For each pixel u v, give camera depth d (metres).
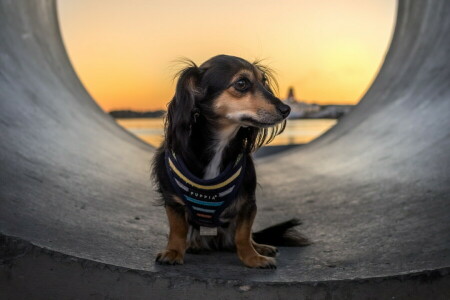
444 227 0.86
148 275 0.64
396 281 0.64
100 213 0.96
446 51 1.73
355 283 0.64
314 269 0.71
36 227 0.75
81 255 0.67
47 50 2.16
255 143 0.73
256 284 0.63
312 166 1.88
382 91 2.21
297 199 1.34
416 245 0.80
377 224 0.97
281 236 0.86
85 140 1.66
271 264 0.71
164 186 0.70
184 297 0.63
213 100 0.69
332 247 0.86
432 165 1.25
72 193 1.03
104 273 0.63
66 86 2.15
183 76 0.68
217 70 0.69
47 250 0.64
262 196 1.43
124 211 1.04
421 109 1.67
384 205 1.09
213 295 0.63
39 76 1.81
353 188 1.32
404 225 0.92
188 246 0.80
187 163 0.68
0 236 0.64
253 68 0.71
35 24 2.13
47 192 0.96
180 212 0.71
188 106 0.68
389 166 1.41
